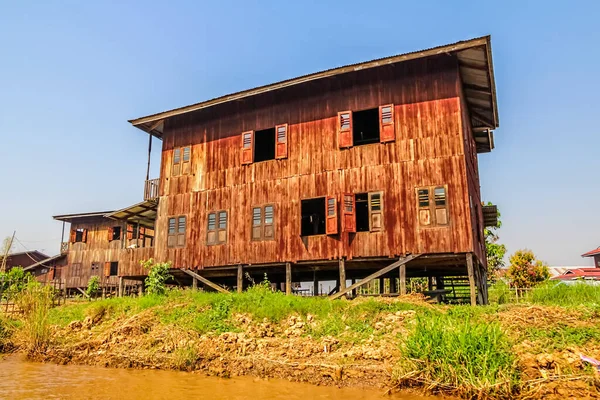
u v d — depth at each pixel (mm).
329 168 19453
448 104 17688
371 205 18312
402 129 18281
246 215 21125
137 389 10430
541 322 12336
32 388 10625
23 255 52094
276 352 12914
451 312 14141
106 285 33719
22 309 17500
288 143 20641
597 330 11438
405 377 9867
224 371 11820
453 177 17125
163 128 24641
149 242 36844
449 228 16844
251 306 16422
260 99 21797
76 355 14414
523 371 9672
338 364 11375
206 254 21844
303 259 19312
